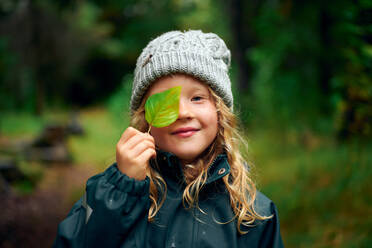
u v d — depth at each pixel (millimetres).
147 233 1304
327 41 4680
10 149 7637
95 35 19859
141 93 1419
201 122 1324
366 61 3912
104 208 1181
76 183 5832
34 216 3834
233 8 11102
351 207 3000
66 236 1218
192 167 1390
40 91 15922
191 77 1339
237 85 10906
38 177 5617
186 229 1309
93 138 10859
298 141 5855
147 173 1379
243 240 1321
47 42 15461
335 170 3889
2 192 4402
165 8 22141
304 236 2742
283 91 6230
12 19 14570
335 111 4660
